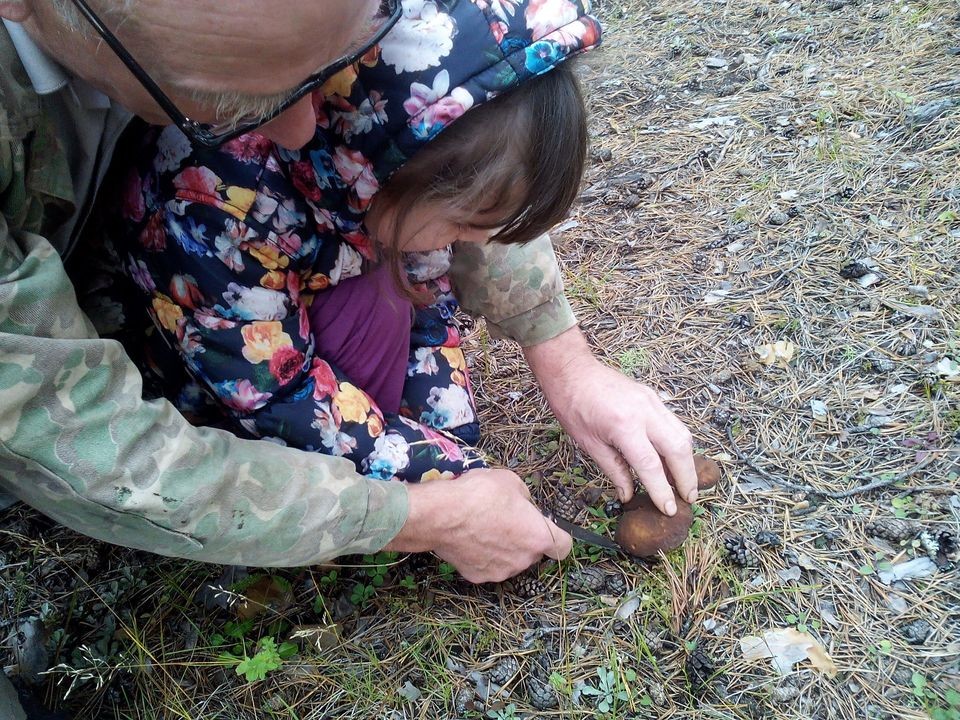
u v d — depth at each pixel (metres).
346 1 0.84
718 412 2.21
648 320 2.55
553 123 1.15
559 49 1.11
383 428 1.75
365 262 1.69
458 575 1.90
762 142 3.20
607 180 3.22
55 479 1.14
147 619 1.85
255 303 1.46
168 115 0.97
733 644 1.71
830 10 3.99
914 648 1.65
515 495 1.73
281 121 1.03
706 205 2.97
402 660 1.75
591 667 1.71
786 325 2.41
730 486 2.02
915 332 2.29
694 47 4.03
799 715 1.58
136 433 1.18
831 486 1.98
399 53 1.09
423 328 2.07
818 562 1.83
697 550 1.88
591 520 1.99
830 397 2.18
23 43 1.04
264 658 1.65
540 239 1.90
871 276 2.49
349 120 1.18
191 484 1.24
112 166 1.46
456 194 1.21
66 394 1.11
